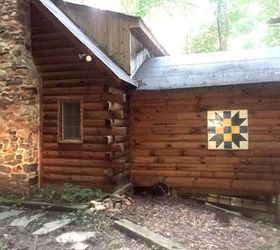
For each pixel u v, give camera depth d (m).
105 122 8.59
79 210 7.32
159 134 9.64
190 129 9.41
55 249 5.61
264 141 8.87
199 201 9.48
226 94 9.11
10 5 8.69
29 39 9.10
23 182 8.70
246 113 8.98
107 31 10.28
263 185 8.88
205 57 10.91
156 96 9.61
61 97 9.16
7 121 8.79
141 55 11.37
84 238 6.05
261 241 6.57
